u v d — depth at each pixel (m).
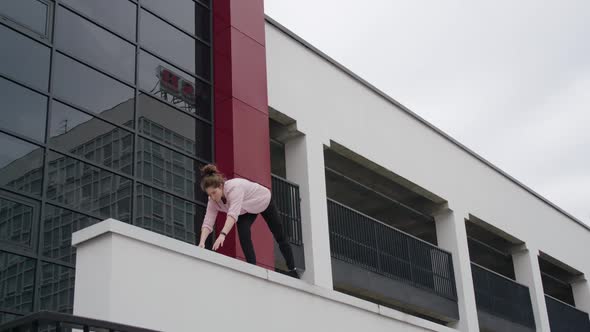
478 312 20.56
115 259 7.63
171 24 14.45
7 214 10.84
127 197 12.51
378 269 17.69
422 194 19.95
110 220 7.74
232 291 8.77
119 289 7.58
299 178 16.16
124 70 13.24
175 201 13.30
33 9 12.12
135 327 6.59
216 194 9.09
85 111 12.34
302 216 15.84
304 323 9.57
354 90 18.33
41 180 11.41
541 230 24.50
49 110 11.81
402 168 19.08
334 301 10.14
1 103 11.26
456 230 20.31
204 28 15.15
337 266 16.56
